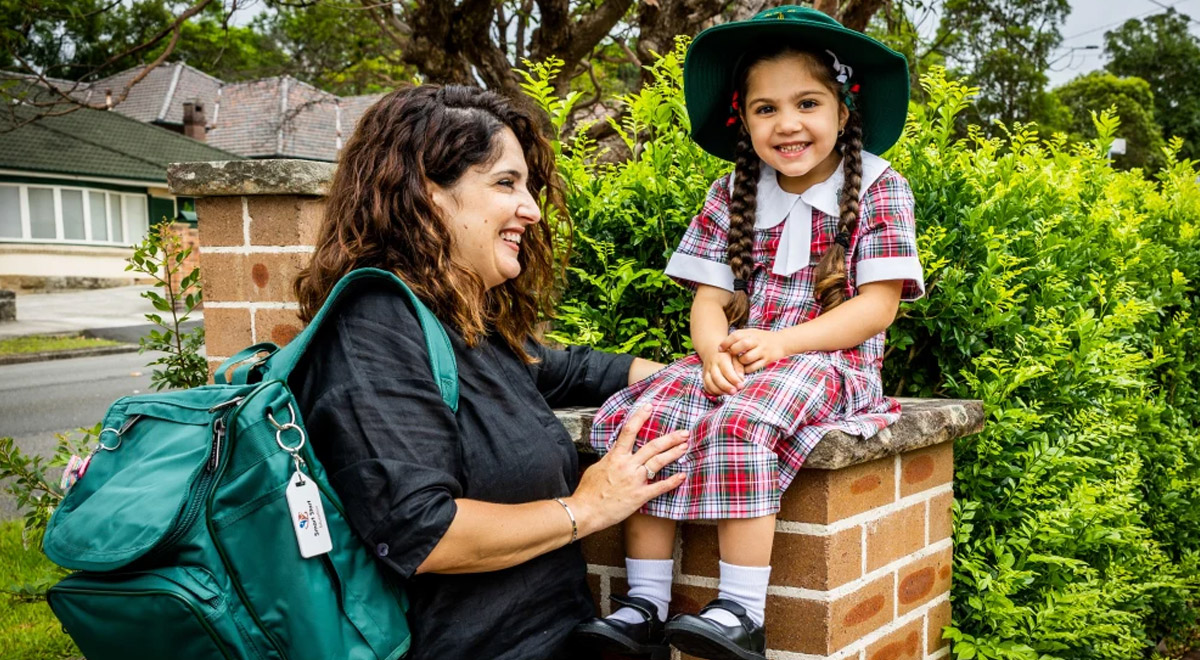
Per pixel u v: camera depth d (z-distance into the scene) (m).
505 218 1.83
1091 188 3.58
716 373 1.90
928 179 2.62
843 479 1.87
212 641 1.43
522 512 1.68
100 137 27.72
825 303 2.09
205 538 1.46
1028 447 2.54
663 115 2.72
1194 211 4.16
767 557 1.81
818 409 1.88
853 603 1.93
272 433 1.51
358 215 1.80
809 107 2.05
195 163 2.58
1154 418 3.31
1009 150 3.23
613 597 1.94
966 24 8.80
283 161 2.48
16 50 6.26
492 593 1.71
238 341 2.63
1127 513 2.71
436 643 1.67
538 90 2.77
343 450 1.58
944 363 2.61
